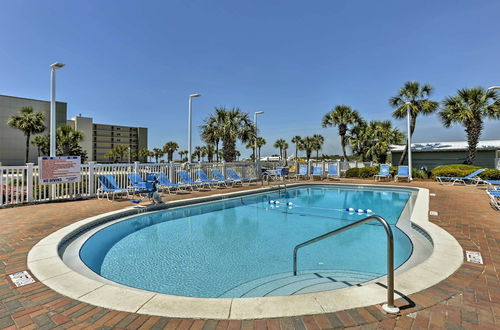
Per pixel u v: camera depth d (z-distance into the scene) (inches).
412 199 390.6
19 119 1250.0
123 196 351.3
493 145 791.7
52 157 300.0
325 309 82.6
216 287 127.8
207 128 655.1
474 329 72.7
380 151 951.0
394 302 86.6
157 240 203.0
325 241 200.5
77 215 229.3
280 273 144.3
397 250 176.9
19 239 158.2
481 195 364.8
